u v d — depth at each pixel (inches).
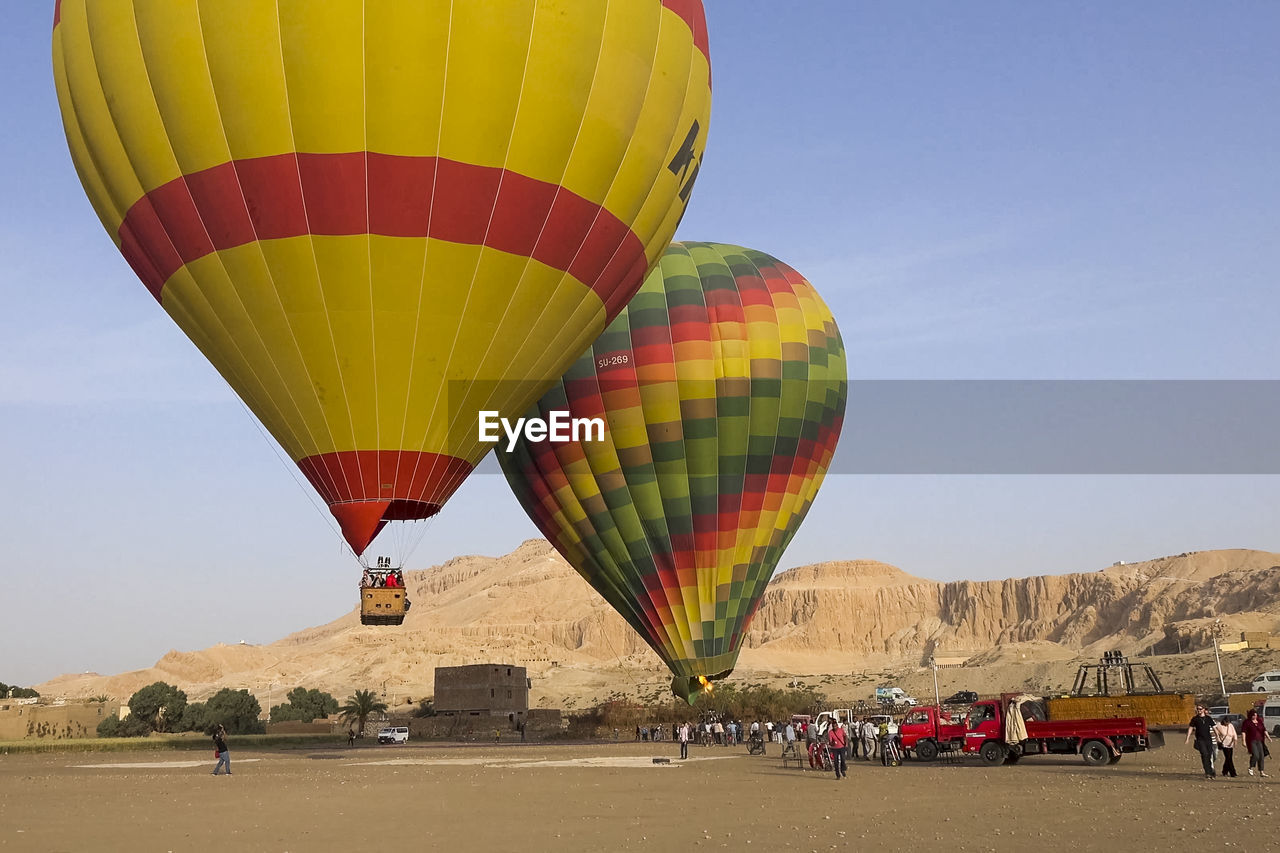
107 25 815.1
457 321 848.9
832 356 1470.2
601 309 957.2
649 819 738.2
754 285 1423.5
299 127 784.9
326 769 1545.3
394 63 777.6
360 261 812.6
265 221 805.9
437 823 736.3
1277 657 4751.5
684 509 1348.4
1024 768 1198.9
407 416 861.2
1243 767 1136.8
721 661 1385.3
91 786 1218.6
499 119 808.9
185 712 4525.1
